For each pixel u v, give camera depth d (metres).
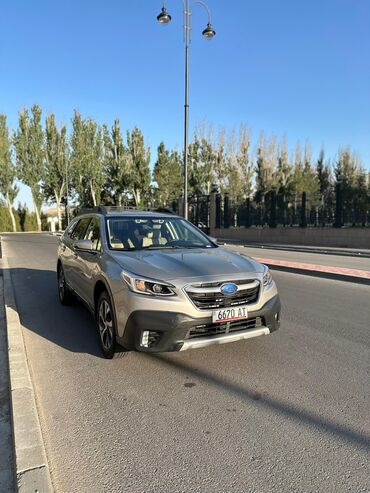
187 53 18.53
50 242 26.77
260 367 4.12
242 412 3.22
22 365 3.90
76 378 3.91
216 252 4.76
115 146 50.16
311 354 4.46
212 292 3.77
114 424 3.06
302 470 2.49
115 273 4.09
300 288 8.38
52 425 3.06
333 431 2.93
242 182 49.88
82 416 3.19
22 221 57.91
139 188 49.91
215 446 2.76
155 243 5.05
